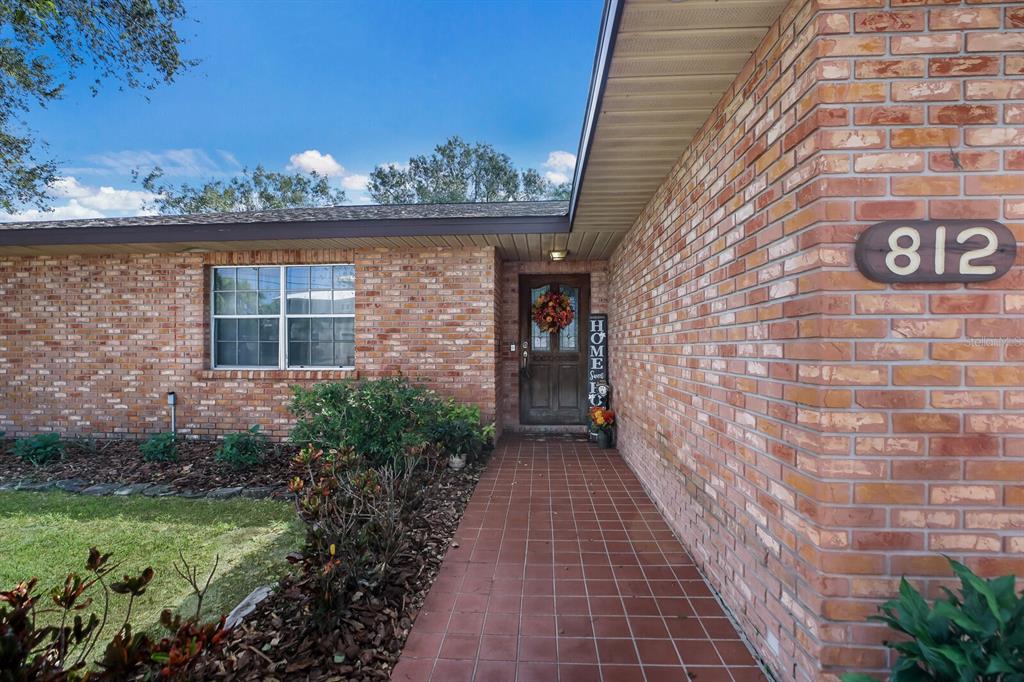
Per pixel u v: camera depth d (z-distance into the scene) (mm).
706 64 2324
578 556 3164
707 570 2848
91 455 5828
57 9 5574
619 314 6055
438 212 6750
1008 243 1643
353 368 6480
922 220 1665
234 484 4828
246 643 2182
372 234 5508
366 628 2307
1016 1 1658
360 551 2568
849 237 1688
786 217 1934
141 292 6500
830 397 1685
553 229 5398
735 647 2221
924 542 1664
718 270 2684
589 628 2367
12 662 1260
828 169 1692
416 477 4031
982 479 1656
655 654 2168
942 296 1670
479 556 3164
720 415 2646
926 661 1452
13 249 6227
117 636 1398
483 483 4793
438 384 6254
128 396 6523
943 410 1665
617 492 4508
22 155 6988
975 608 1438
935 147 1671
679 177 3453
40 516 4004
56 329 6609
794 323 1867
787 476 1919
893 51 1686
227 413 6383
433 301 6258
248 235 5605
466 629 2354
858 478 1678
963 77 1669
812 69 1742
